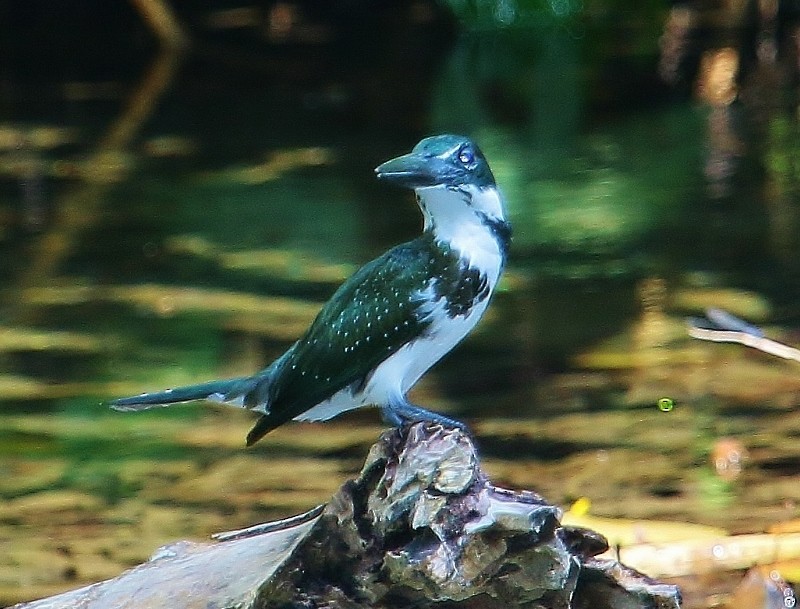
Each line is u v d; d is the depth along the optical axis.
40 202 19.11
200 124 23.41
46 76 27.78
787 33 25.56
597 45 27.50
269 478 10.55
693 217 17.09
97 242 17.17
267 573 6.18
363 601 5.92
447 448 5.86
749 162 19.47
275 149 21.39
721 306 13.94
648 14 28.17
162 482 10.59
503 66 26.62
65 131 23.20
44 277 15.86
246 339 13.51
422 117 23.00
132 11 29.97
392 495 5.78
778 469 10.27
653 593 6.11
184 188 19.50
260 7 31.53
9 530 9.80
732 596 8.33
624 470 10.37
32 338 13.83
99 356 13.24
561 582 5.74
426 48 28.72
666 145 20.62
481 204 6.52
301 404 6.63
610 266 15.45
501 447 10.91
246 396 6.81
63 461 11.05
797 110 22.25
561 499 9.83
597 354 12.90
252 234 17.19
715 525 9.27
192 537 9.55
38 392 12.46
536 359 12.86
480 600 5.88
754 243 15.93
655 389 12.01
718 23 26.92
